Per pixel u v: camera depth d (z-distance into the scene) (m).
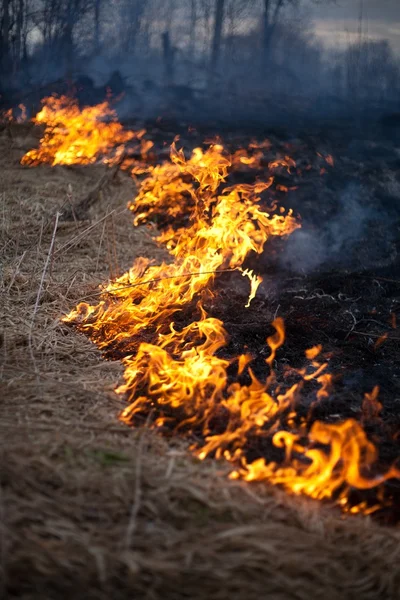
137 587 2.52
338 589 2.71
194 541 2.77
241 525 2.91
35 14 25.92
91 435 3.49
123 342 4.88
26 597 2.43
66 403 3.81
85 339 4.84
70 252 6.61
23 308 5.14
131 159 11.45
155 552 2.68
